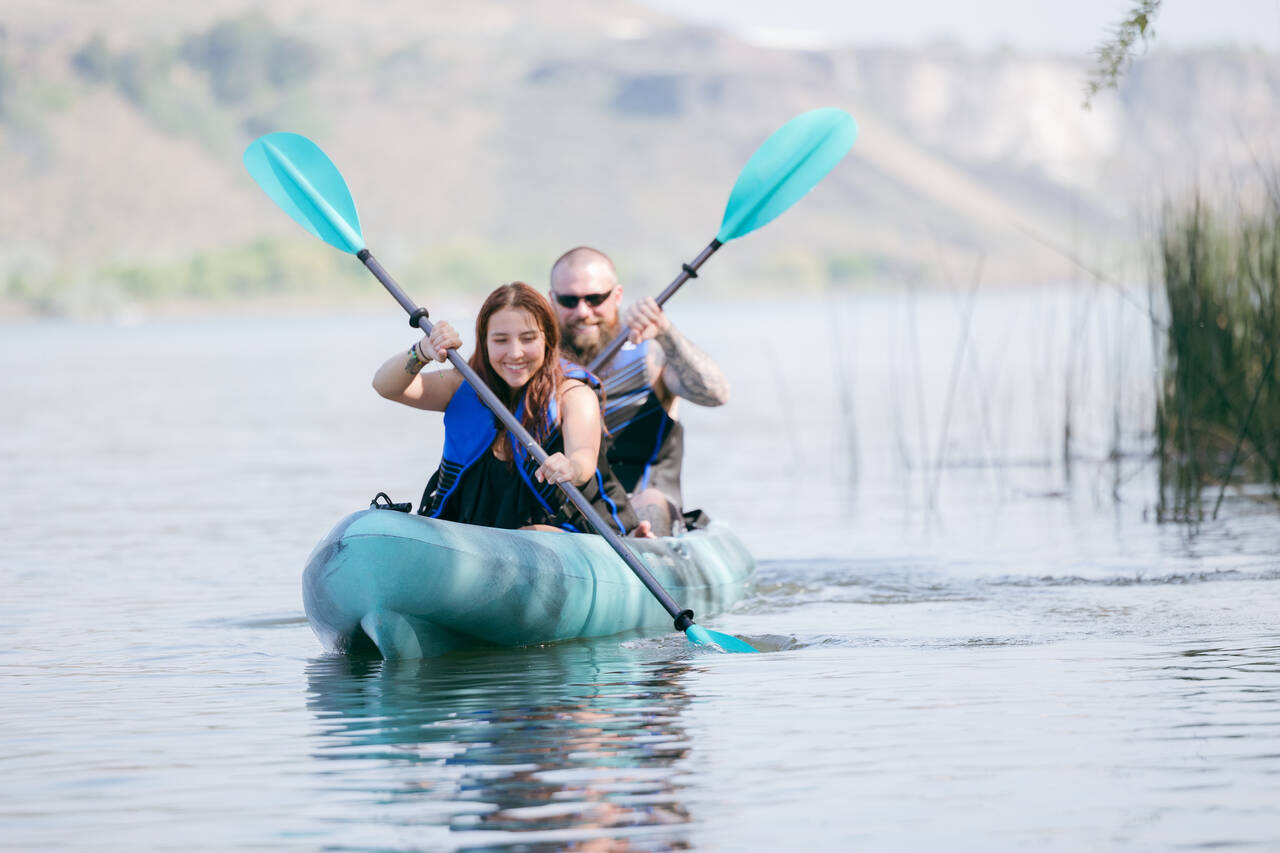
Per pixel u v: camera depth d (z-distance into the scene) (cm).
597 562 1177
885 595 1350
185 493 2312
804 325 12550
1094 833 677
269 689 998
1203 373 2153
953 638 1126
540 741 845
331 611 1089
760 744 827
